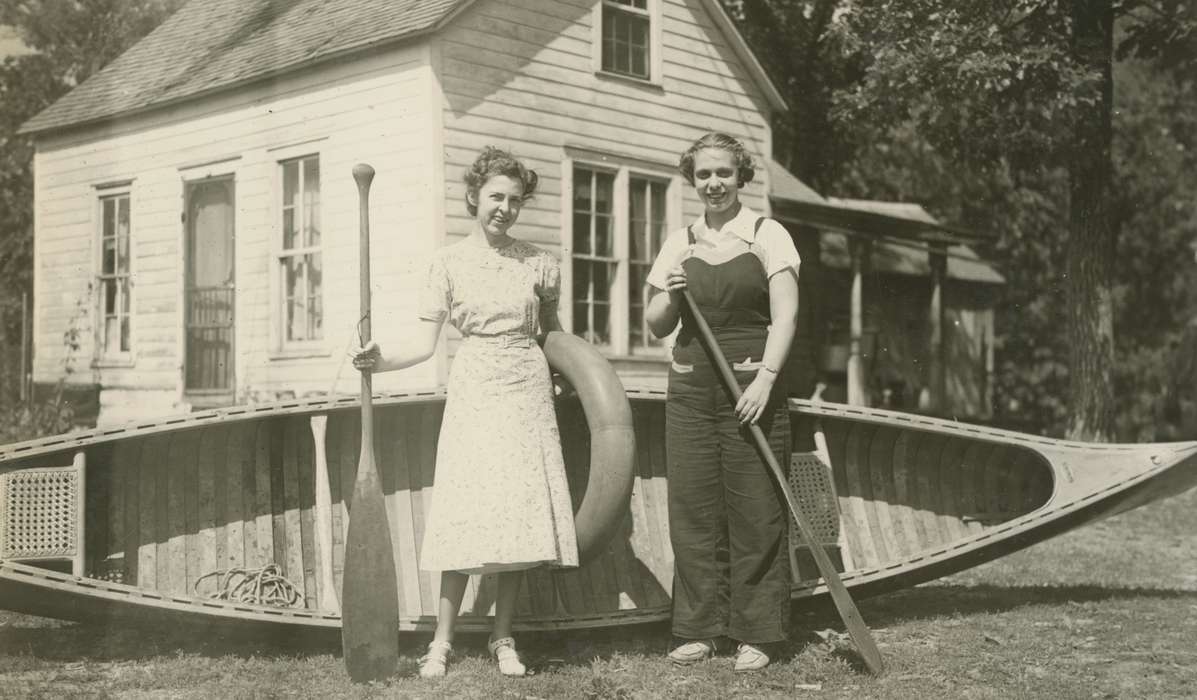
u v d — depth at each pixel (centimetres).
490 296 396
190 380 1110
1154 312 2781
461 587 399
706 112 1221
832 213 1420
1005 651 435
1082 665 416
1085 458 501
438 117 931
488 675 386
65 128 1227
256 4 1235
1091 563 683
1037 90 1276
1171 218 2686
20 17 1380
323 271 997
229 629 405
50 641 441
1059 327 2647
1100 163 1383
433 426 472
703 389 416
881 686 382
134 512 425
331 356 981
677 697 367
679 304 427
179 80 1147
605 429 406
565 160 1055
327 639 418
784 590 411
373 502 382
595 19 1091
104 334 1198
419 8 961
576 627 427
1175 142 2609
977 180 2453
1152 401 2733
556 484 395
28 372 1302
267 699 354
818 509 503
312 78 1012
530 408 395
